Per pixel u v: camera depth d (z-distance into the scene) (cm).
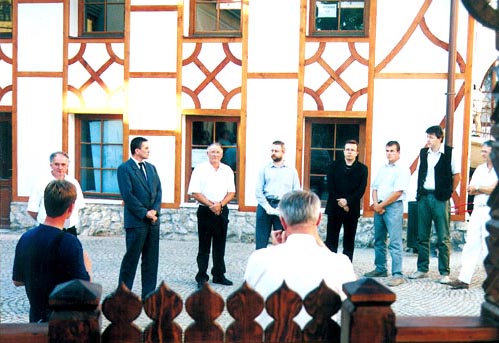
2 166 953
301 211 200
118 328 147
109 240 859
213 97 858
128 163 502
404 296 527
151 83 873
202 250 571
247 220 852
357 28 838
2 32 939
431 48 800
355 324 142
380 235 613
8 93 925
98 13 915
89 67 894
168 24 864
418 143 809
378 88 814
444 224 582
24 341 148
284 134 842
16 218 922
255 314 150
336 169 607
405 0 802
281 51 835
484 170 546
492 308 155
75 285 143
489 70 966
